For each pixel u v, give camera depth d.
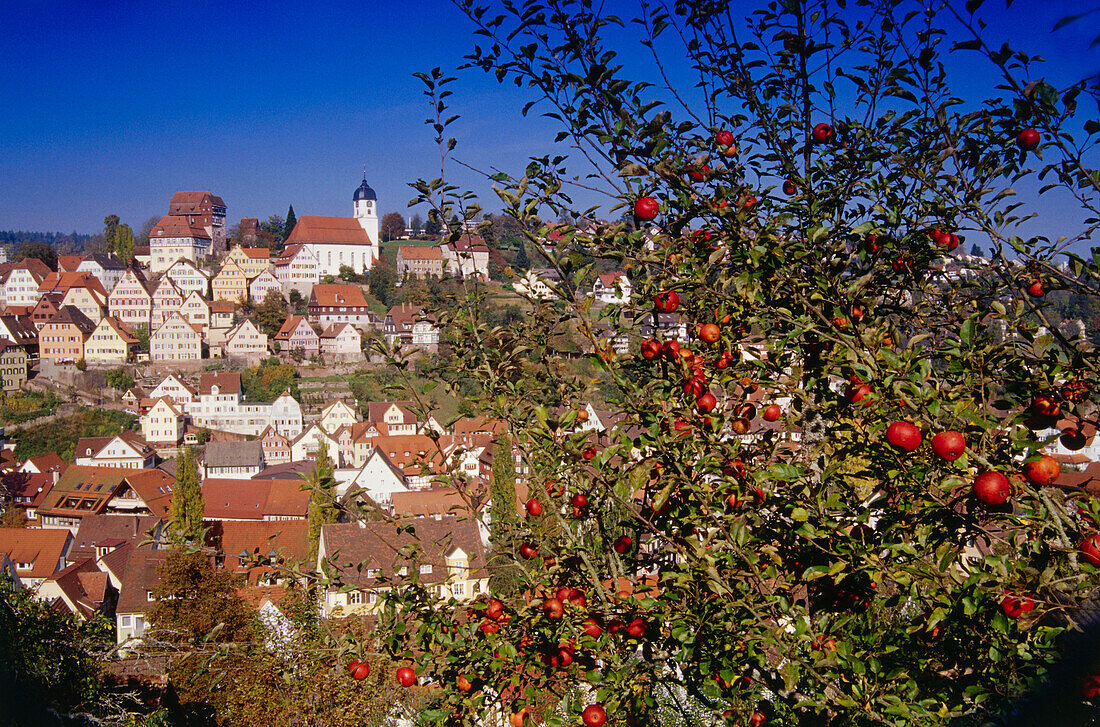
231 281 118.69
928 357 3.70
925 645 4.16
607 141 4.25
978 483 3.11
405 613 5.09
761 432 5.15
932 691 4.10
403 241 155.25
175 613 20.67
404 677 5.05
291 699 13.45
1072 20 2.51
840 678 3.93
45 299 99.94
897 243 4.79
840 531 3.58
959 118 4.47
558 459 4.83
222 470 70.75
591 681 4.32
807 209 4.87
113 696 16.41
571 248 4.49
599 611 4.77
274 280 121.94
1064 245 4.50
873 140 5.06
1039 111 3.88
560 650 4.74
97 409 86.25
